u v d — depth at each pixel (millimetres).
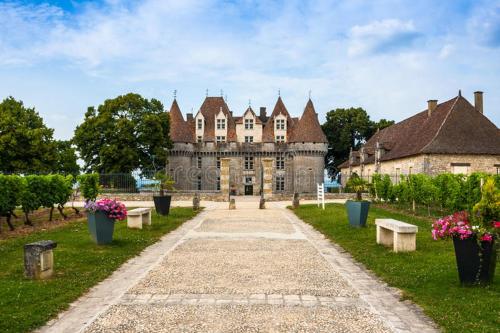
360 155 59656
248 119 67500
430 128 41812
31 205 18672
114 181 40594
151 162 53812
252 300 7648
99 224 13172
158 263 10898
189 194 38719
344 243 14188
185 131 64062
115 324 6484
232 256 11812
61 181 21172
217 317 6762
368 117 76938
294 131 65250
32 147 49500
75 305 7551
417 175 24703
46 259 9336
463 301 7531
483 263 8406
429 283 8789
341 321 6609
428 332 6262
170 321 6594
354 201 17109
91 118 52062
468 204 20922
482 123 40219
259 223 20125
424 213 24281
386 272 9867
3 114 49656
